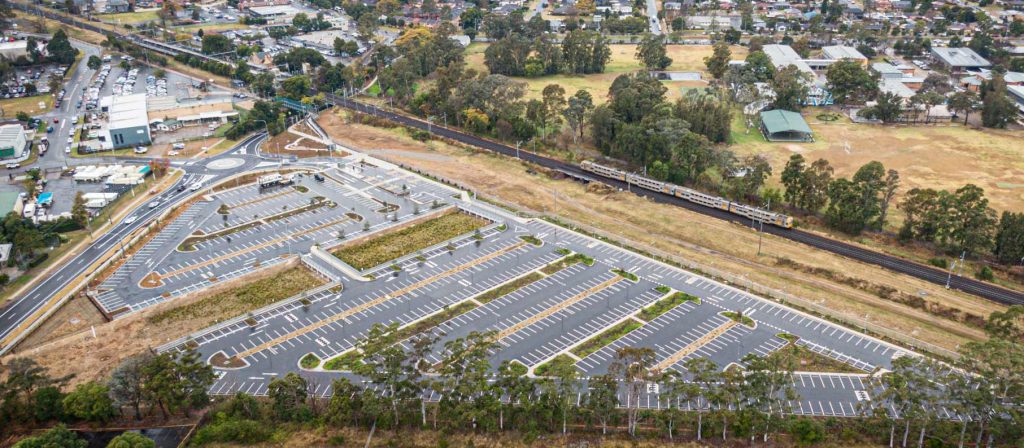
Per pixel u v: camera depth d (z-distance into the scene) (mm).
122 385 143375
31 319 187375
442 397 146250
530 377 160000
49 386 149000
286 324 184250
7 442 140625
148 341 176875
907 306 193625
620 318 185875
